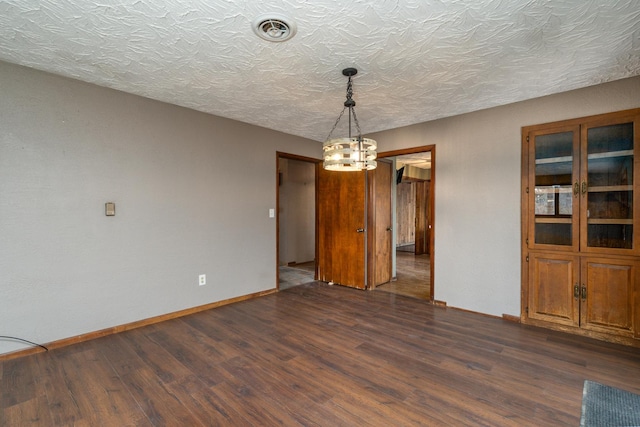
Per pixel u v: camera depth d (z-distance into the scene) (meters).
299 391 2.03
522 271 3.25
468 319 3.36
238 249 3.98
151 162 3.20
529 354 2.54
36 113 2.55
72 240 2.73
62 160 2.68
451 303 3.75
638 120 2.67
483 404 1.90
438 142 3.87
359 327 3.12
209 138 3.67
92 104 2.83
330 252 5.01
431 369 2.31
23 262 2.50
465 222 3.64
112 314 2.96
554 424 1.72
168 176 3.33
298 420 1.76
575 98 2.96
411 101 3.25
